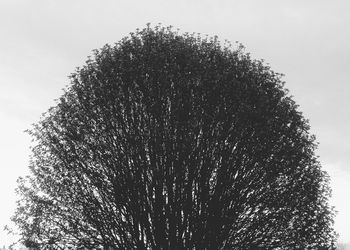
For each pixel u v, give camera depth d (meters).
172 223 21.08
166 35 24.39
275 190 21.77
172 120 21.78
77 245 21.22
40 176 22.19
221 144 21.95
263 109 22.25
